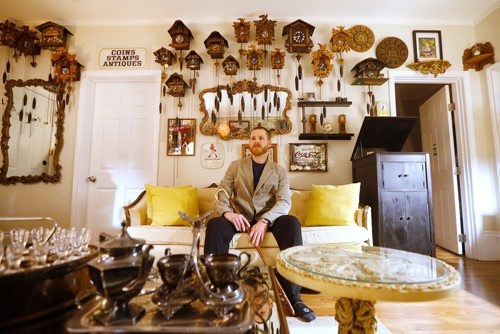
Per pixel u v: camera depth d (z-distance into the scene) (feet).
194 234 2.52
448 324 4.50
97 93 9.52
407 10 8.90
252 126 8.86
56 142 8.86
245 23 8.79
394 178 7.07
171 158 8.89
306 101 8.66
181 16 9.21
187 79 9.18
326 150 8.85
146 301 2.58
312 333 4.13
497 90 8.79
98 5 8.61
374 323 2.86
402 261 2.97
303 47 8.70
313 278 2.48
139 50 9.32
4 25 8.81
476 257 8.66
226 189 6.22
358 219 6.77
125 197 9.12
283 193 6.03
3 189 8.77
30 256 2.71
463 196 9.17
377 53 9.25
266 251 5.85
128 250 2.30
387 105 9.06
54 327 2.37
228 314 2.27
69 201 8.80
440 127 10.32
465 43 9.36
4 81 8.87
